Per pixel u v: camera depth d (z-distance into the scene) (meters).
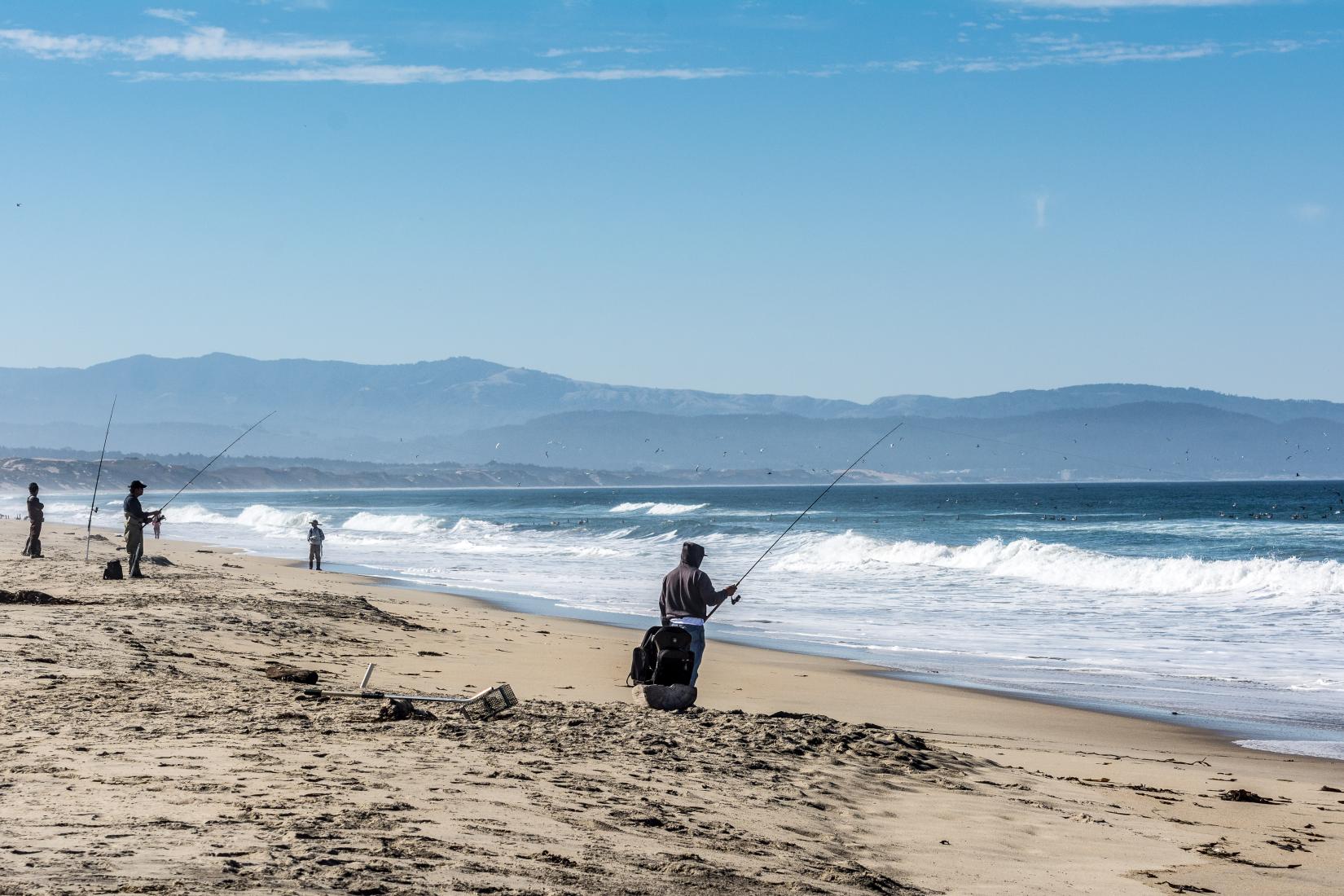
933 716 15.84
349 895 5.02
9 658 13.12
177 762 8.06
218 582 29.30
